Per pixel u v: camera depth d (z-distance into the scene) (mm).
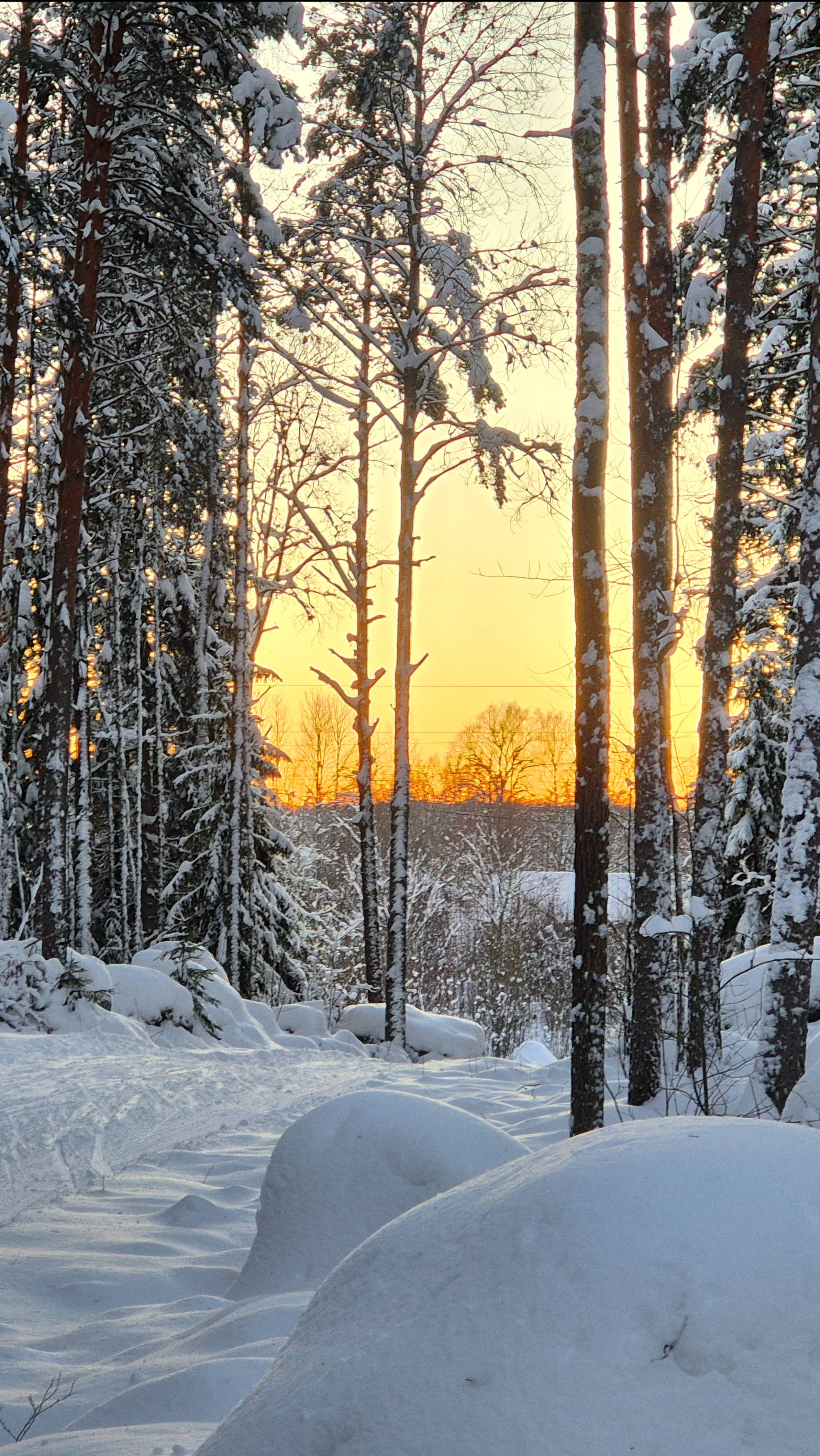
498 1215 2268
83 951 23844
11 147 14188
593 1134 2539
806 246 13422
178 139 16484
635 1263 2014
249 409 22500
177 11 13281
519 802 50625
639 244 10859
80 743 24438
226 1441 2082
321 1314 2357
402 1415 1922
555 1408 1839
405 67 17109
